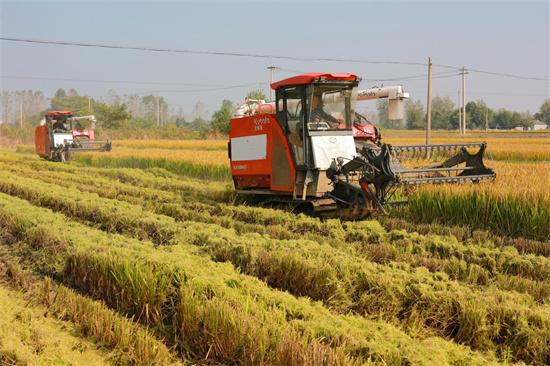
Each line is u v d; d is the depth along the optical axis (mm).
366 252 8000
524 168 15070
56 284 7211
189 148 41812
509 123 147875
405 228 9961
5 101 126875
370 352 4566
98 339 5371
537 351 5008
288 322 5172
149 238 9391
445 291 5832
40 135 29719
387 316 5770
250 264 7336
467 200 10258
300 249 7547
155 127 93562
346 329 5016
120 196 14227
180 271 6262
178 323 5590
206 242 8375
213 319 5109
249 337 4781
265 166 11922
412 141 47500
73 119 29125
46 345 5121
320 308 5695
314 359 4348
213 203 13188
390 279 6211
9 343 4973
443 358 4582
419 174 11969
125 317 5738
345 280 6398
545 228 9125
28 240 9008
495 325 5277
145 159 23719
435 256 8016
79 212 11594
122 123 80250
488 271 7250
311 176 10812
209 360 4945
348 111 11086
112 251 7266
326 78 10477
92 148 28094
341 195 10461
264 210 11242
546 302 6121
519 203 9500
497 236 9148
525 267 7227
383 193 9961
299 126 10883
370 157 9898
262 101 14727
